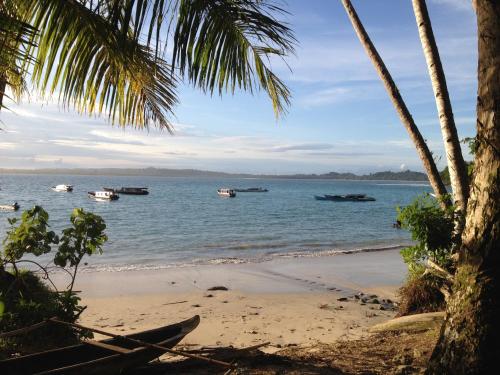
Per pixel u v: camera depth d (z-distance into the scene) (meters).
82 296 10.91
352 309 9.83
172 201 66.38
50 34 4.66
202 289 11.99
